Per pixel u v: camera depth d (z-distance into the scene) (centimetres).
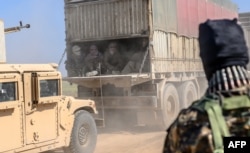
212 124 126
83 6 1043
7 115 538
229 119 129
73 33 1059
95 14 1029
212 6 1419
